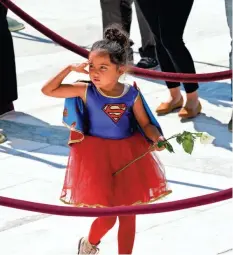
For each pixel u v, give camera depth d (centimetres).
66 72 872
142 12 1438
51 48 1928
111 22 1695
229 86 1644
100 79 858
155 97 1581
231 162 1262
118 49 856
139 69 1045
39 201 1134
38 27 1120
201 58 1845
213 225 1055
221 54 1875
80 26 2120
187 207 787
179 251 991
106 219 893
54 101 1578
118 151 884
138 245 1006
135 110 888
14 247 1008
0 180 1211
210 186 1173
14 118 1485
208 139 862
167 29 1404
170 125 1430
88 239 923
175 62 1423
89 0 2441
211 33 2062
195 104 1456
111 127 883
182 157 1281
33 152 1327
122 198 882
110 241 1015
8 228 1057
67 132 1419
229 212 1088
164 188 902
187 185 1177
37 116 1497
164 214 1087
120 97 876
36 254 989
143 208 787
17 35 2023
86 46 1966
